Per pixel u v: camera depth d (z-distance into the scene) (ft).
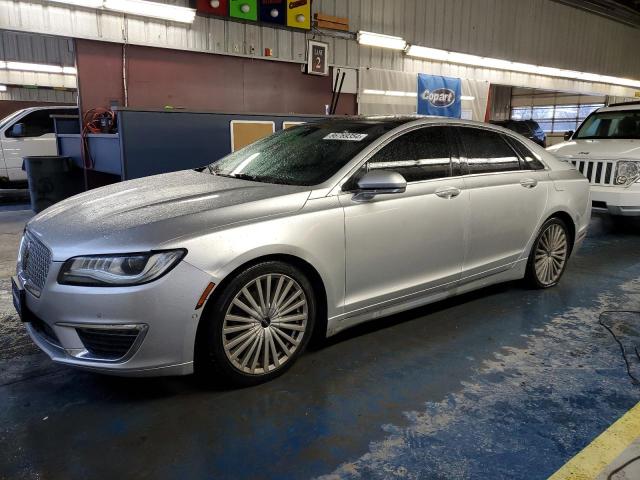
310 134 11.55
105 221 8.30
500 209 11.79
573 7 54.29
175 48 29.45
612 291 13.87
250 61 32.65
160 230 7.74
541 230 13.17
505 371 9.33
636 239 20.81
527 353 10.06
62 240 7.94
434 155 10.89
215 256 7.72
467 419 7.80
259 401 8.24
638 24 63.67
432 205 10.38
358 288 9.57
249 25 32.09
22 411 7.98
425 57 42.14
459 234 10.99
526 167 12.85
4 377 9.07
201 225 7.89
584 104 99.71
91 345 7.68
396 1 39.19
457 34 43.91
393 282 10.09
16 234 21.17
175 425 7.59
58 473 6.57
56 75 59.57
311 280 9.12
